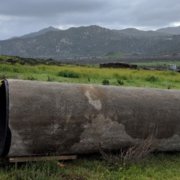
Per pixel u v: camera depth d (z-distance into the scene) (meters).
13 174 4.87
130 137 5.73
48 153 5.25
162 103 6.07
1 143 5.26
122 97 5.83
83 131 5.36
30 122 5.01
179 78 29.33
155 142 5.96
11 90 5.09
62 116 5.21
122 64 54.56
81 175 5.02
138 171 5.34
